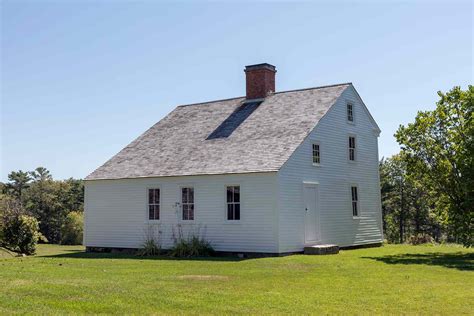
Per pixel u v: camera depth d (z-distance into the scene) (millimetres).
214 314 10086
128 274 15734
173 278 14719
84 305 10750
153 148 28641
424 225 59062
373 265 18203
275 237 22109
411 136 22969
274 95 28766
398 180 59438
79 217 43469
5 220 27094
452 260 20062
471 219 21734
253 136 25469
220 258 21875
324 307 10727
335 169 26344
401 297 11820
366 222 28531
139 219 26422
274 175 22344
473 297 11859
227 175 23656
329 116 26219
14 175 73438
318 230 24547
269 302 11172
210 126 28297
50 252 28188
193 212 24609
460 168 21422
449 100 22281
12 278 14500
